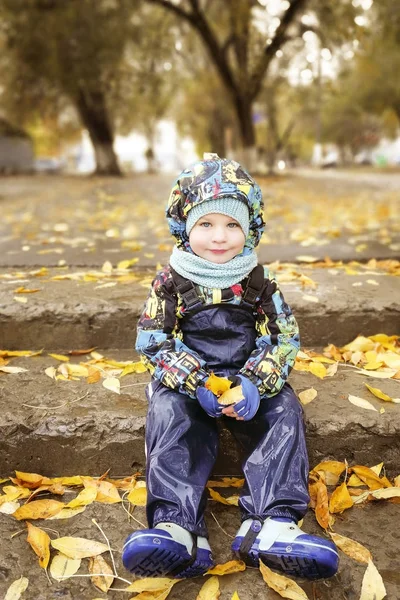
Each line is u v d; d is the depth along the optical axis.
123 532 1.91
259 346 2.03
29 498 2.05
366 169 38.66
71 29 15.20
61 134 37.06
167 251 4.45
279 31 16.31
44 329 2.92
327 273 3.69
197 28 16.67
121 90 22.95
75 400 2.34
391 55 26.86
